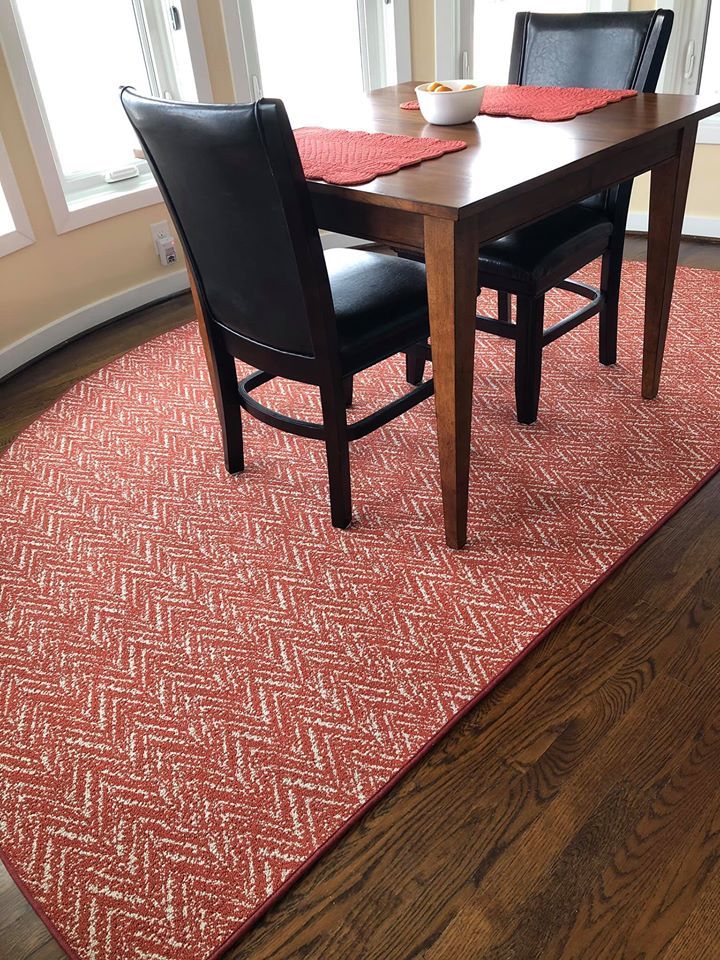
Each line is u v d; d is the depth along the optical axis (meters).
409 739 1.38
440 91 1.89
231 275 1.67
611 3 3.20
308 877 1.20
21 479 2.15
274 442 2.22
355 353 1.67
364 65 3.36
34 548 1.89
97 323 3.01
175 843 1.25
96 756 1.39
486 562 1.74
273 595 1.70
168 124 1.48
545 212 1.61
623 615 1.59
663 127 1.75
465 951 1.09
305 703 1.46
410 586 1.69
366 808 1.28
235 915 1.15
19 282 2.72
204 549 1.85
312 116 2.14
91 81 2.92
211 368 1.99
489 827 1.24
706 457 2.01
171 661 1.56
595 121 1.85
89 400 2.51
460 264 1.46
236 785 1.33
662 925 1.10
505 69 3.50
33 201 2.71
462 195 1.41
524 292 1.98
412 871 1.19
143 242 3.09
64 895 1.19
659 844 1.19
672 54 3.22
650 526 1.79
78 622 1.67
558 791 1.28
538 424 2.20
